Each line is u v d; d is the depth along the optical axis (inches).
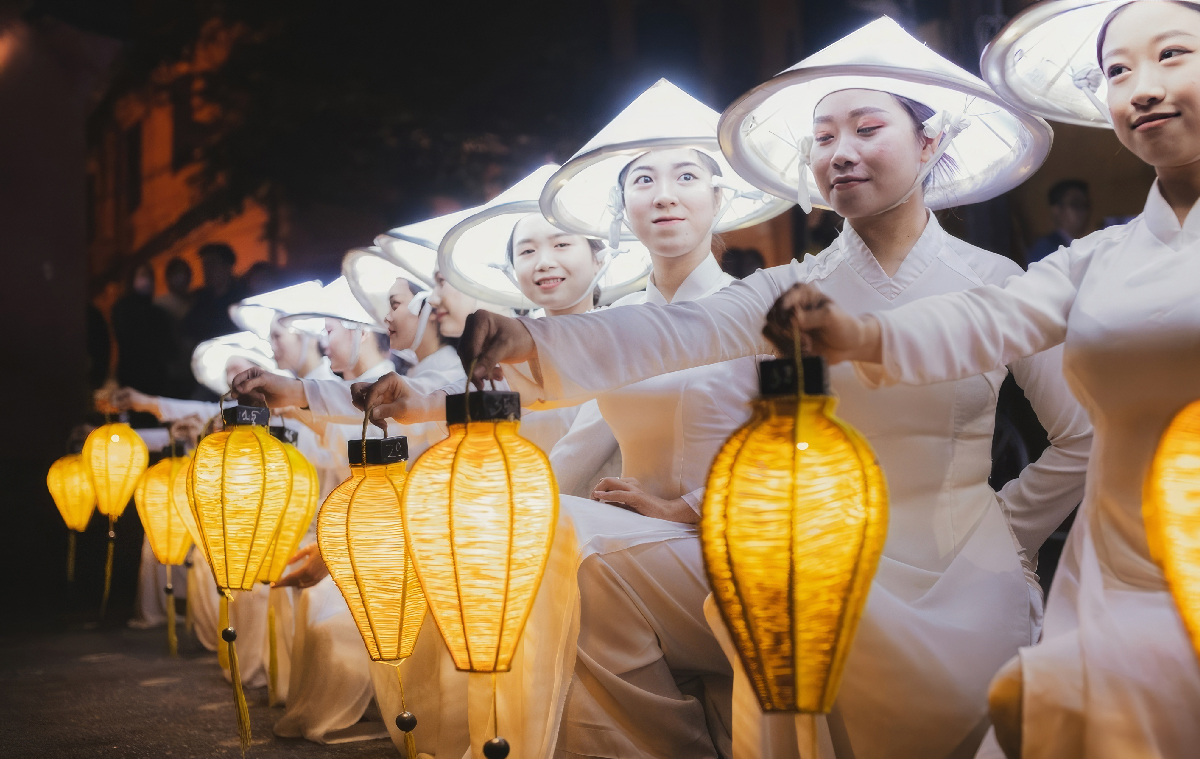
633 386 112.9
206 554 93.4
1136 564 67.7
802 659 53.3
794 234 430.9
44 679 180.9
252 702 155.4
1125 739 58.3
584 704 96.3
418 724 117.3
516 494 62.3
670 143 110.2
